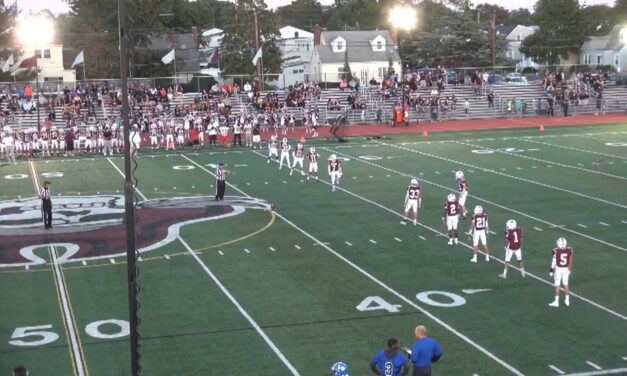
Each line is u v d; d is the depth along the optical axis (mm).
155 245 24578
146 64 67625
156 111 54500
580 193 31438
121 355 15969
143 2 69000
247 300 19250
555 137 49125
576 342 16359
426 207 29344
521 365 15234
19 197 32781
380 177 35938
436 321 17672
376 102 61000
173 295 19688
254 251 23750
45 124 49656
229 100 58531
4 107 54781
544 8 97688
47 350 16281
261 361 15602
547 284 20188
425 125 57656
